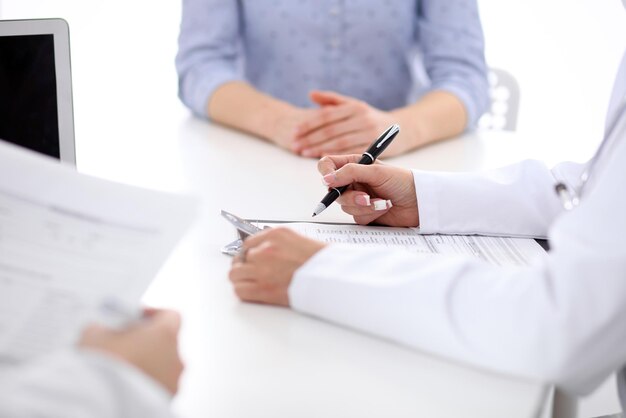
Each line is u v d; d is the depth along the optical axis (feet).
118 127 4.72
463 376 2.08
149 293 2.49
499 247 2.95
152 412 1.45
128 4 8.75
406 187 3.12
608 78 8.55
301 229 3.05
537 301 2.07
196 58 5.09
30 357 1.69
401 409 1.92
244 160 4.11
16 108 2.93
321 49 5.21
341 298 2.28
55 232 2.04
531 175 3.21
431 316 2.15
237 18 5.32
